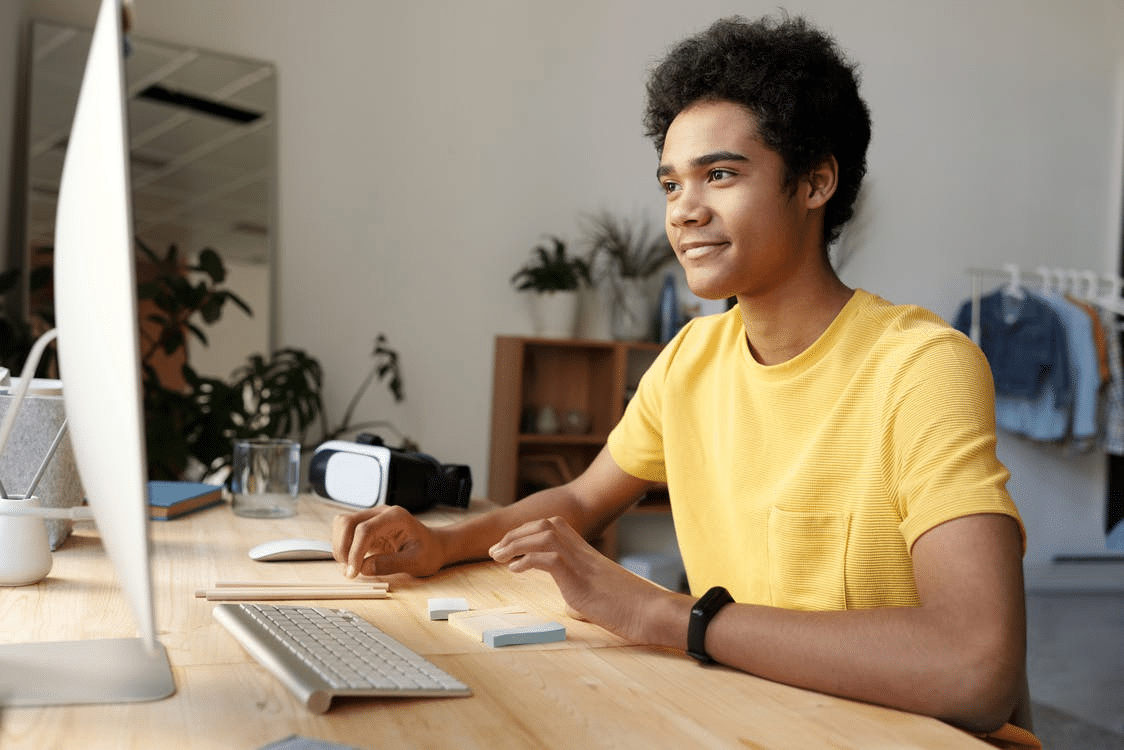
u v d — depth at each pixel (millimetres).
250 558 1283
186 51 3338
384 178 3689
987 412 935
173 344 3262
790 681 852
